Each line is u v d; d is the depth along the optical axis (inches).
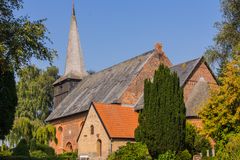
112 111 1712.6
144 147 1250.0
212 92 1091.3
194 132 1370.6
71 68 2760.8
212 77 1835.6
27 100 3036.4
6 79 1312.7
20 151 1610.5
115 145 1587.1
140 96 1968.5
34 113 3102.9
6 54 771.4
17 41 771.4
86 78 2667.3
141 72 2007.9
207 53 1737.2
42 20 817.5
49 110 3213.6
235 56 1037.2
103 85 2247.8
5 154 1641.2
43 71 3272.6
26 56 796.6
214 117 1052.5
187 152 1270.9
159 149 1290.6
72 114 2226.9
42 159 1536.7
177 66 1963.6
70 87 2689.5
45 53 820.0
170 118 1293.1
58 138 2417.6
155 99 1318.9
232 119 984.9
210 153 1317.7
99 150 1672.0
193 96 1644.9
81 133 1787.6
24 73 803.4
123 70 2197.3
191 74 1800.0
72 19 2859.3
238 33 1635.1
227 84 1010.1
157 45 2094.0
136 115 1750.7
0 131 1327.5
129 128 1656.0
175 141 1283.2
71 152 2007.9
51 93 3235.7
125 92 1941.4
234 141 855.7
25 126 2375.7
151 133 1300.4
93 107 1722.4
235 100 992.2
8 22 784.3
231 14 1652.3
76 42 2817.4
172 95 1309.1
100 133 1653.5
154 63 2057.1
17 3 811.4
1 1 789.9
